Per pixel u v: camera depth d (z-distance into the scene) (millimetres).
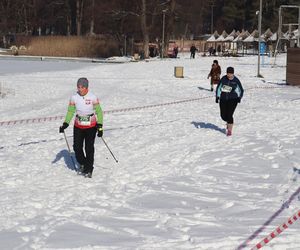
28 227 6684
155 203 7836
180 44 101438
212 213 7344
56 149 12219
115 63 62562
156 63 58312
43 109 21062
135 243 6152
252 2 120562
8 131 15078
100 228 6711
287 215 7180
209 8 137750
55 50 85938
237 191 8547
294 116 18172
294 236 6297
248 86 31578
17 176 9469
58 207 7559
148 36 79188
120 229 6664
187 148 12141
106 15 82812
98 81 35094
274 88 30281
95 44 86125
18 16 100375
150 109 20641
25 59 71125
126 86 31703
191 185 8930
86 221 6969
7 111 20453
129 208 7574
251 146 12344
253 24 117375
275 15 111688
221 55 77250
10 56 76188
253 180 9273
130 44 88562
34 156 11383
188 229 6648
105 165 10469
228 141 13086
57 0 100312
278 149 11945
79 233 6512
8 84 31312
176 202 7895
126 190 8570
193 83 33812
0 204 7684
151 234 6484
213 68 28719
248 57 71375
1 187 8719
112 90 29203
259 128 15328
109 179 9289
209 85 32469
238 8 125938
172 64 55844
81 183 8984
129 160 10922
